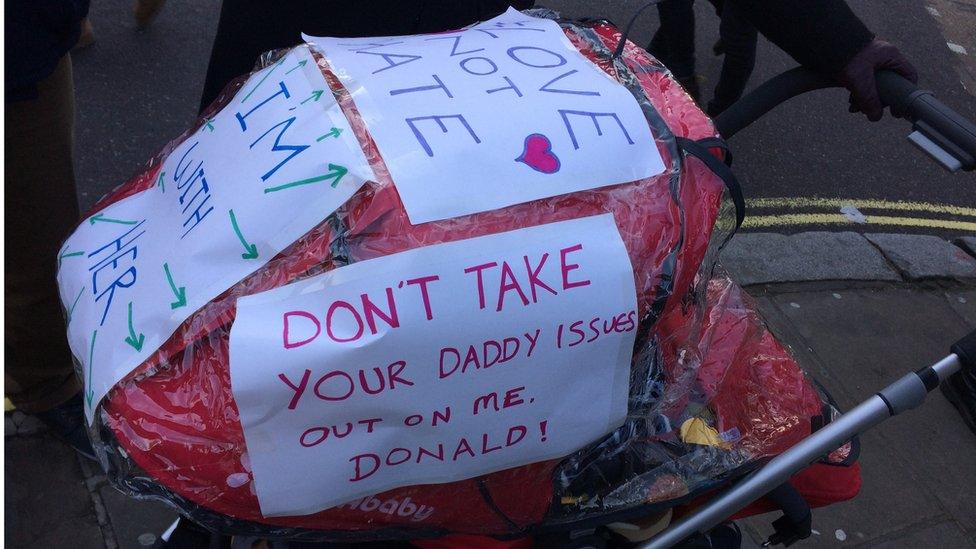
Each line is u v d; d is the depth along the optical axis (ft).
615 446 3.69
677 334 3.66
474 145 3.10
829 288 10.76
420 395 2.99
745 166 12.64
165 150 3.99
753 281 10.43
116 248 3.49
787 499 4.40
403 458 3.14
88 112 10.04
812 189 12.66
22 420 7.00
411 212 2.94
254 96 3.57
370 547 3.92
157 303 3.06
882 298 10.86
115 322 3.15
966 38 18.24
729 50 11.44
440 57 3.53
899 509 8.30
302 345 2.83
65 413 6.79
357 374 2.88
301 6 5.01
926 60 17.03
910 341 10.30
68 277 3.55
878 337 10.23
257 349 2.83
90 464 6.91
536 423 3.24
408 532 3.51
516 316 3.00
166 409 2.95
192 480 2.99
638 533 4.22
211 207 3.20
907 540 8.03
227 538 4.03
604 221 3.17
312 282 2.90
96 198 9.10
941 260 11.83
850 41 4.40
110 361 3.06
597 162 3.22
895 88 4.42
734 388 4.26
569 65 3.59
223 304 2.96
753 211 11.79
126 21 11.53
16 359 6.30
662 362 3.71
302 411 2.90
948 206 13.44
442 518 3.49
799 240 11.30
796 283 10.66
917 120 4.40
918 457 8.93
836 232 11.73
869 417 4.09
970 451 9.19
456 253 2.95
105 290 3.30
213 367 2.94
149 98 10.55
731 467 4.05
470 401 3.07
